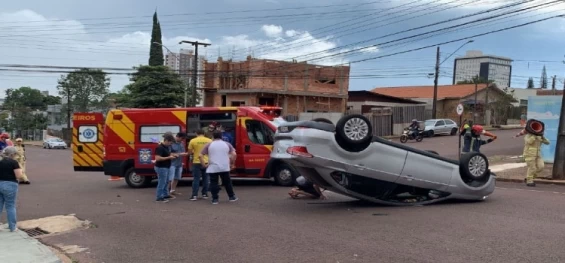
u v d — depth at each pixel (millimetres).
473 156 10594
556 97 17609
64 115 84812
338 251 6785
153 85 44719
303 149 9414
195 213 10000
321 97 44656
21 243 7492
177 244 7445
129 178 15227
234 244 7336
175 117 15039
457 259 6258
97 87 81312
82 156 16078
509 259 6207
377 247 6930
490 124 52344
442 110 53969
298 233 7918
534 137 13508
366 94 51406
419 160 10172
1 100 113125
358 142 9555
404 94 60094
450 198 10562
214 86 45719
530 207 9930
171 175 12555
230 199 11461
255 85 41688
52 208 11188
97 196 13242
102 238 8000
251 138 14672
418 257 6387
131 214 10094
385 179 9992
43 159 35281
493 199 11078
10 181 8359
